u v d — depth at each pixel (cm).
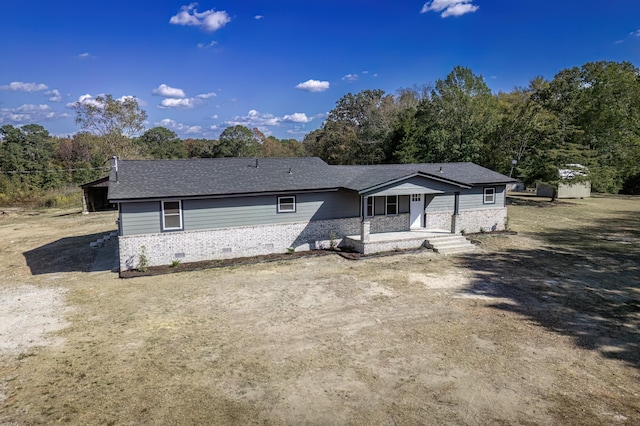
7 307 1187
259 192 1731
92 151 5738
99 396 724
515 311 1129
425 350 897
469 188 2064
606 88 4175
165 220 1609
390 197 2069
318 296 1261
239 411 678
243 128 7562
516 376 786
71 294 1301
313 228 1898
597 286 1350
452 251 1853
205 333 993
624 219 2783
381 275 1486
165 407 689
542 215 2958
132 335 983
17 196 4725
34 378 787
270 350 902
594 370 809
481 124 4088
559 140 3622
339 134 5753
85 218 3119
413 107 5531
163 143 8288
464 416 662
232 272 1541
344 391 736
